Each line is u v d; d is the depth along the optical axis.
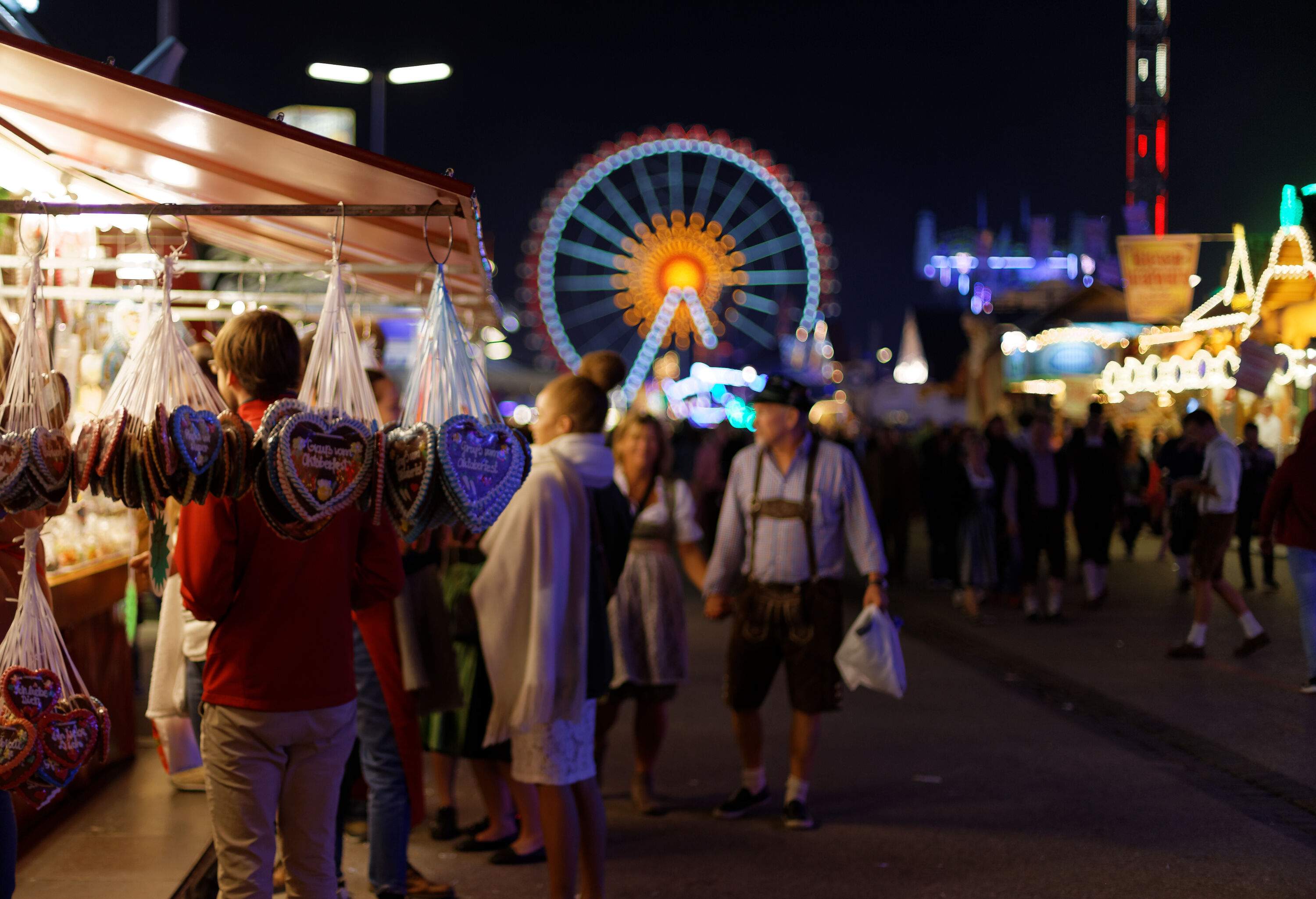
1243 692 7.39
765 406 5.20
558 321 30.44
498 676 3.81
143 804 4.94
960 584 11.78
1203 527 8.50
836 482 5.12
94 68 2.84
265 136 2.93
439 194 2.96
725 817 5.17
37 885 4.00
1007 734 6.46
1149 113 27.20
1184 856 4.54
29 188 4.16
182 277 6.34
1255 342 11.63
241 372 2.94
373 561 3.11
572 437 4.01
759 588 5.16
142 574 4.70
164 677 4.46
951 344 40.16
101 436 2.56
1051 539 10.62
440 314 2.94
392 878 4.02
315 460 2.65
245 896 2.80
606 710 5.26
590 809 3.90
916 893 4.23
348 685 2.98
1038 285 30.89
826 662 5.04
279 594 2.83
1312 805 5.14
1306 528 7.21
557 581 3.81
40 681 2.67
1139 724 6.63
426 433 2.73
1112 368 22.69
